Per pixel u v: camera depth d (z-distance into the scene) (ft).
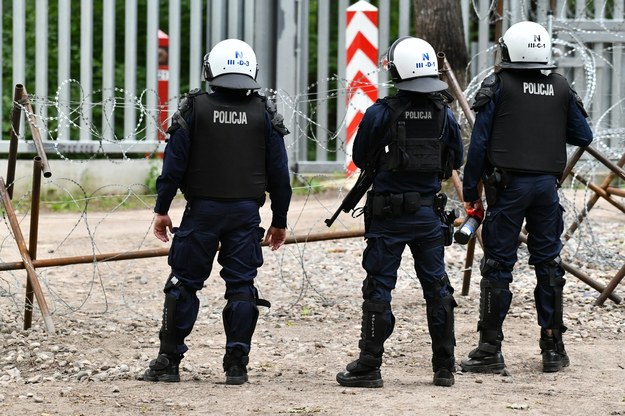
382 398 41.11
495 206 46.65
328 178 102.99
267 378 45.73
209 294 64.23
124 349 51.29
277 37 102.63
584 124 47.52
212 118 42.91
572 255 72.79
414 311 60.03
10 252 75.10
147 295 64.28
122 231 84.84
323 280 68.39
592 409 39.75
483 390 43.09
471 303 62.18
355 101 88.74
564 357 47.60
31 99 55.11
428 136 42.78
